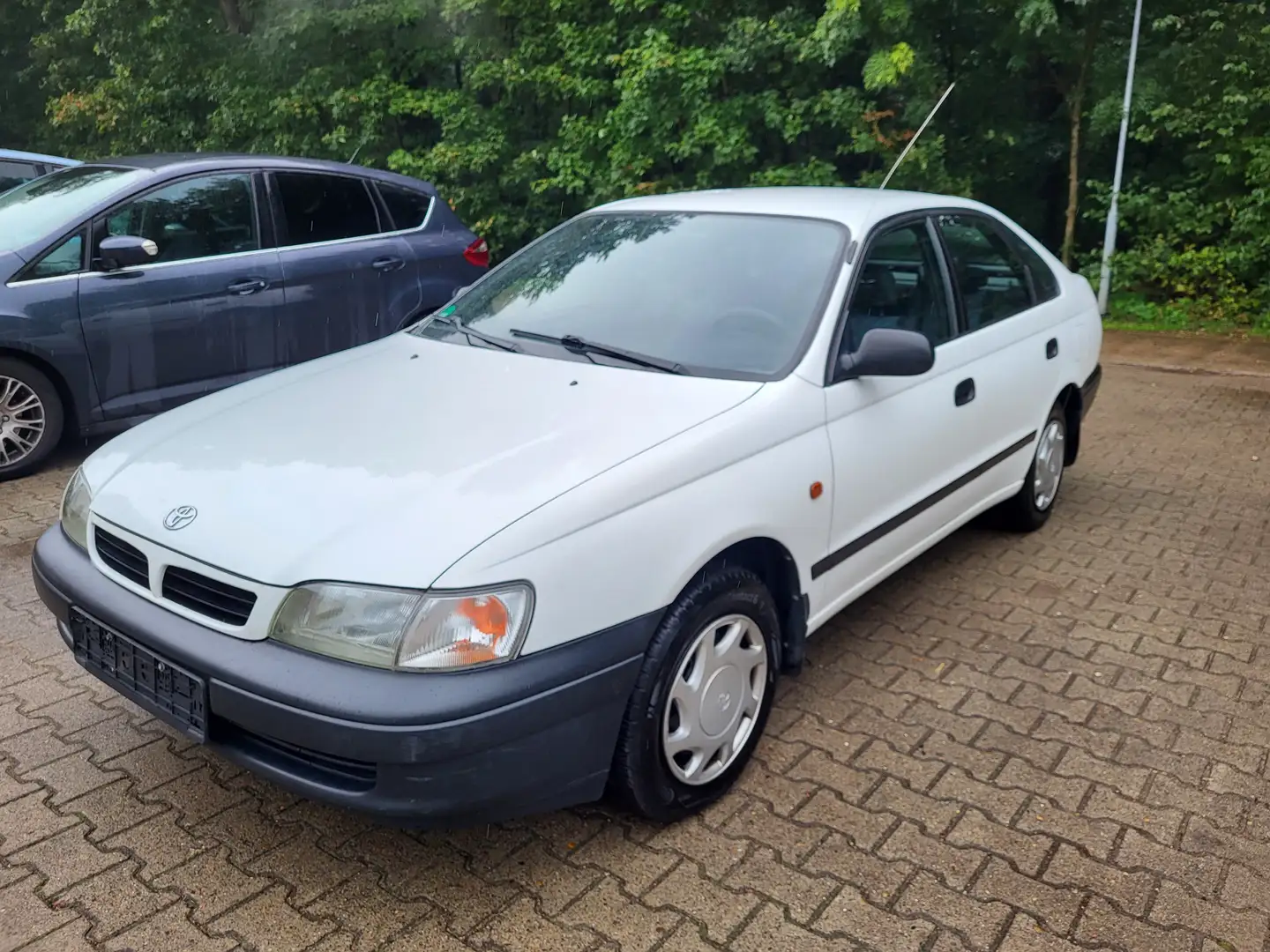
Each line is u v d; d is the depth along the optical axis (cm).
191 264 594
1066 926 248
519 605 232
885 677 370
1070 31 1141
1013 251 473
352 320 666
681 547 265
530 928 246
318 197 660
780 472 297
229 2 1484
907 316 376
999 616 421
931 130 1194
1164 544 504
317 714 224
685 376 314
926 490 381
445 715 222
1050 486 511
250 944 239
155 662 255
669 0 1247
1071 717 344
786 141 1236
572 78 1287
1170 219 1144
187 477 274
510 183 1358
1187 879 266
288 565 236
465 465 263
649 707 262
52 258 548
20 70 1819
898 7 1085
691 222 385
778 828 284
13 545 470
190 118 1495
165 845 273
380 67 1389
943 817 289
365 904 253
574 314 357
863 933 246
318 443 282
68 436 577
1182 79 1135
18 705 339
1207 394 841
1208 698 358
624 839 278
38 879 259
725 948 240
